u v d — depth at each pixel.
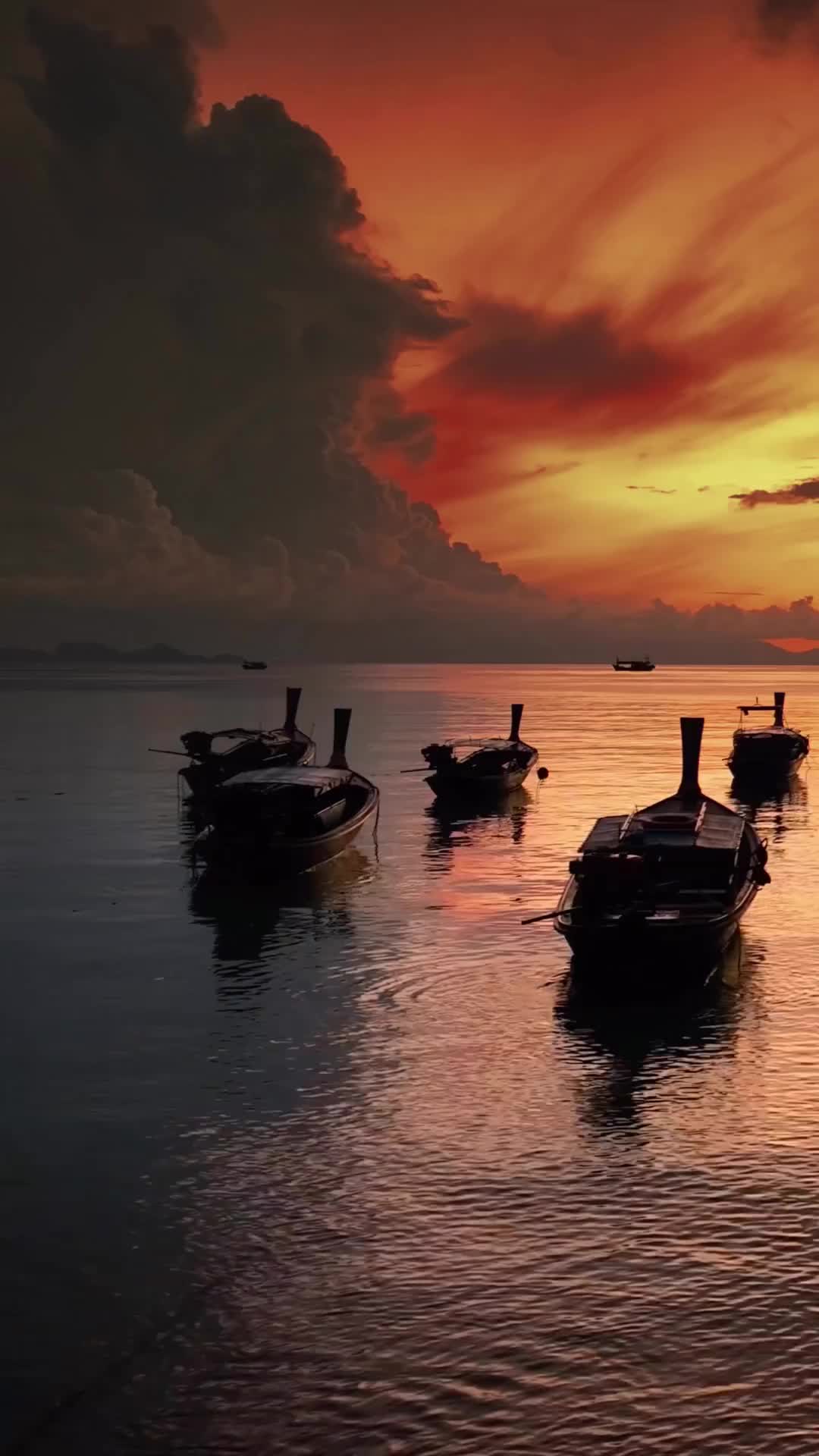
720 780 66.75
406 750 84.00
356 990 24.98
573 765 73.88
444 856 41.03
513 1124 18.02
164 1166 16.61
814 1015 23.28
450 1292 13.45
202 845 35.53
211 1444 11.16
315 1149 17.16
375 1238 14.63
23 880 36.72
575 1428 11.30
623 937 24.09
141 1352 12.45
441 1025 22.69
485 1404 11.62
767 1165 16.59
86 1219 15.15
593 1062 20.69
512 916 31.70
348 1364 12.22
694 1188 15.88
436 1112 18.48
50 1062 20.69
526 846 43.12
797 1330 12.70
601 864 25.83
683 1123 18.03
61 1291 13.55
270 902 33.44
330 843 37.94
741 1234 14.68
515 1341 12.56
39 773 68.56
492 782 53.62
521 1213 15.21
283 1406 11.63
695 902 27.50
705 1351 12.38
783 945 28.59
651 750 85.81
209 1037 22.02
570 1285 13.56
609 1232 14.73
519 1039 21.88
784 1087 19.52
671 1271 13.84
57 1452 11.05
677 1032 22.27
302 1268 13.98
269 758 56.69
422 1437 11.20
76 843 43.72
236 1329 12.83
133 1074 20.12
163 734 100.94
